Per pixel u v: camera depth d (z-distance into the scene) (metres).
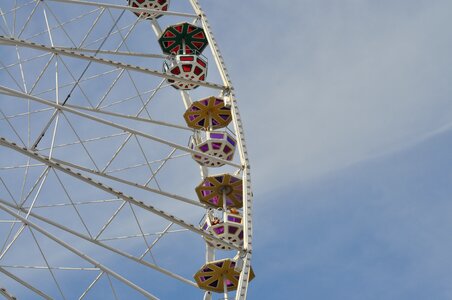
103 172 26.41
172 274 25.83
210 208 29.02
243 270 24.08
